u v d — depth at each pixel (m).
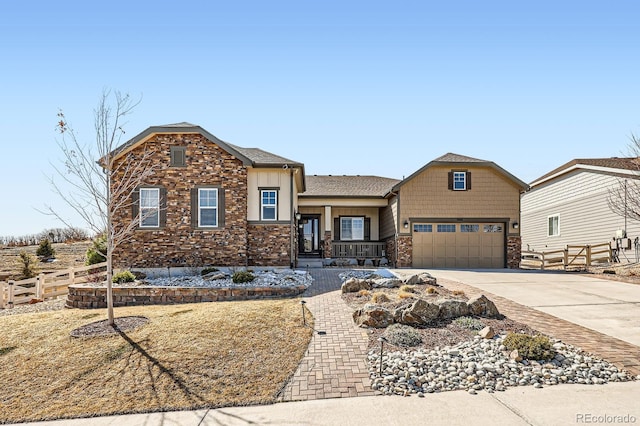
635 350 6.09
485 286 11.92
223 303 9.79
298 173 17.11
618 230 17.97
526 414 4.33
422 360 5.75
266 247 15.88
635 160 17.75
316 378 5.46
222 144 15.20
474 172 19.31
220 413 4.69
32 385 5.68
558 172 22.34
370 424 4.24
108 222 8.30
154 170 15.12
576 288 11.60
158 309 9.45
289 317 7.98
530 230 26.00
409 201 19.11
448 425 4.15
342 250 21.67
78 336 7.35
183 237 15.12
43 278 13.55
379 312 7.46
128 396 5.22
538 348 5.75
